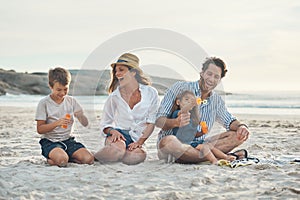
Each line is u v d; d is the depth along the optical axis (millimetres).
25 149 5039
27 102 15805
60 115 4059
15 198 2873
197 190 3100
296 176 3455
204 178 3348
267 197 2893
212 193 3027
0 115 10242
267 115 9961
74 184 3234
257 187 3148
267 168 3758
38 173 3576
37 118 4000
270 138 5910
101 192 3043
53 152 3920
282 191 2988
